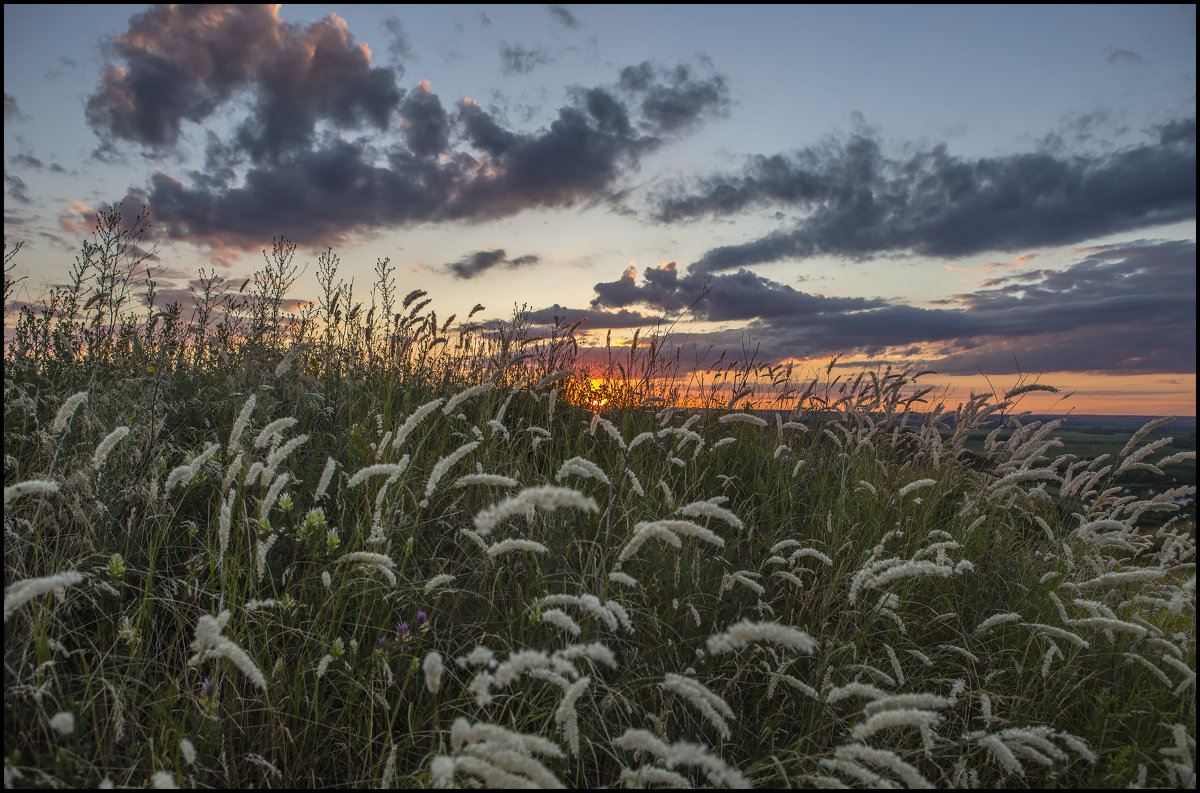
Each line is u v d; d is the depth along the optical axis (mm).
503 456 4328
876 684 3150
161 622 2889
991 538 4699
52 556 2867
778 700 3080
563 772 2438
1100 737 2977
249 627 2795
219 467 3428
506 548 2275
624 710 2719
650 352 5832
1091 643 3588
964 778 2664
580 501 1820
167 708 2355
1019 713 3102
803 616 3447
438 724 2611
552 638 2885
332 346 5746
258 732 2484
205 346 5742
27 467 3305
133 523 3230
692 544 3623
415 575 3283
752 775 2580
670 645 3010
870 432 5266
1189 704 3088
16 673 2254
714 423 5723
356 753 2520
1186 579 3789
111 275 4973
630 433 5250
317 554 3125
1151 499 4211
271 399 4609
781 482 4789
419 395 5410
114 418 3814
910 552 4168
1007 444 5066
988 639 3674
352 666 2631
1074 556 4453
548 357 5730
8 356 4426
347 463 3992
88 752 2172
